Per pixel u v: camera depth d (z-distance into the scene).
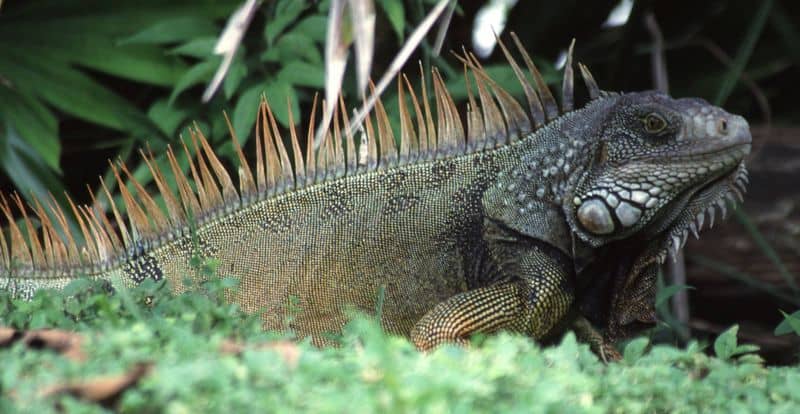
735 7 18.16
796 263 15.41
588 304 9.81
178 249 10.12
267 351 5.57
